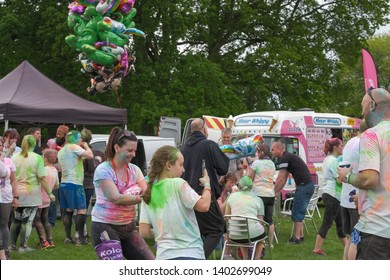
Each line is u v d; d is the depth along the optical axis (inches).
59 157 397.4
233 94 1022.4
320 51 1127.0
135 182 223.5
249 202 308.7
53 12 940.6
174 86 970.7
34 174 355.6
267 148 392.2
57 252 368.8
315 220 551.8
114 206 218.8
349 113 1326.3
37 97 518.6
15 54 1021.8
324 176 370.9
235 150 321.7
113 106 978.1
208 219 276.2
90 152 394.9
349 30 1159.6
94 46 282.4
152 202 187.9
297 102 1113.4
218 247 368.5
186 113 987.9
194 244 186.2
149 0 945.5
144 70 974.4
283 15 1142.3
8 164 316.8
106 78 290.8
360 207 188.5
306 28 1136.8
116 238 218.8
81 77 986.1
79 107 518.3
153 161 191.5
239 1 1061.8
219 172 281.6
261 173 388.5
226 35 1108.5
